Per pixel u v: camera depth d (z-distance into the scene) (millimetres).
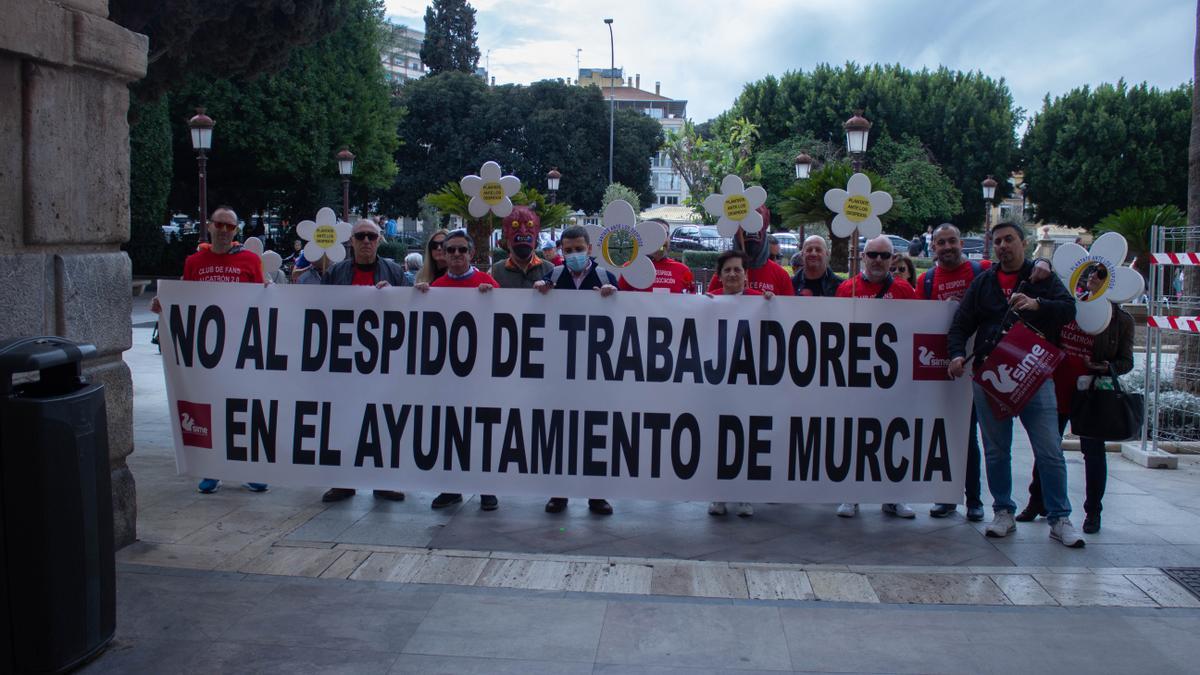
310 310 5867
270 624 4070
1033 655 3859
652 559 4980
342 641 3910
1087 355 5477
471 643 3910
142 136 26906
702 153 31656
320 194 33625
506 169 52875
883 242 5938
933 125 45219
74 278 4746
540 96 55000
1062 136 45500
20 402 3467
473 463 5812
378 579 4629
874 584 4633
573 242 5961
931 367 5750
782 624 4145
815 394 5742
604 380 5754
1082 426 5469
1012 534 5555
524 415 5785
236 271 6277
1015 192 53531
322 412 5875
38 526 3486
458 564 4844
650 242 5680
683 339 5742
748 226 6477
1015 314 5297
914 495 5781
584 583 4605
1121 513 6000
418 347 5816
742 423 5746
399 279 6656
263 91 29953
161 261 30609
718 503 5961
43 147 4516
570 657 3793
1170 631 4109
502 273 6520
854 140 15445
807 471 5766
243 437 5918
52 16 4473
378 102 34844
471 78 54750
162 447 7637
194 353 5930
